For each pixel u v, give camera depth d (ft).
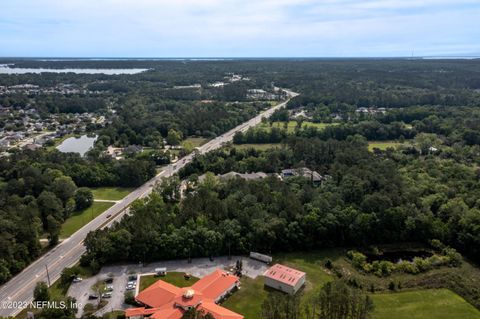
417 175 572.51
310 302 327.26
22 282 355.97
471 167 631.97
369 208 453.99
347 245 437.58
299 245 423.64
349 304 284.00
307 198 485.97
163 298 314.55
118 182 621.72
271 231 414.00
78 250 416.05
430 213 458.50
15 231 393.70
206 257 402.72
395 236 444.14
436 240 433.48
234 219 426.51
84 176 614.34
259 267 385.91
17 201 475.31
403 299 337.93
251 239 410.93
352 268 390.42
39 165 621.31
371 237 442.09
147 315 299.99
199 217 428.97
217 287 332.19
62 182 533.96
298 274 354.54
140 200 497.05
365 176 526.57
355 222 432.66
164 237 396.57
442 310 323.57
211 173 583.17
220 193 522.88
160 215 432.66
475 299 337.52
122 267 380.99
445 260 398.62
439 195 489.67
